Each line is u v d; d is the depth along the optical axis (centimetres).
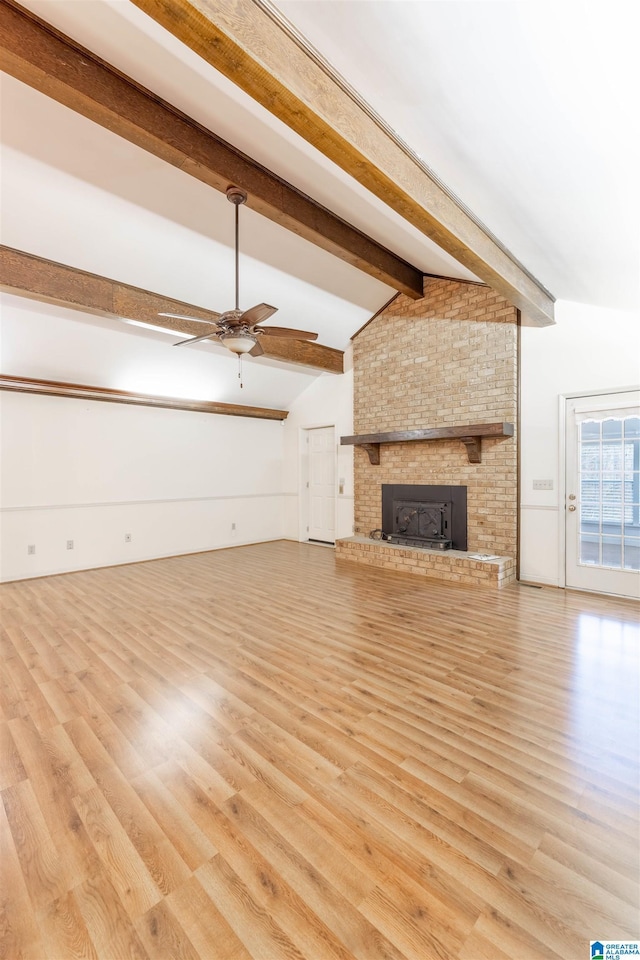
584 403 420
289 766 185
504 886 132
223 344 318
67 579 496
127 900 129
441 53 147
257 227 364
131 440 580
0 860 142
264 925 122
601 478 414
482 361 479
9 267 332
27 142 259
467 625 343
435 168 234
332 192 322
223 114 243
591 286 348
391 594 425
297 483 740
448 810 161
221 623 353
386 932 119
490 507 477
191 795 170
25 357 456
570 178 200
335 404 657
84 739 205
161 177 299
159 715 224
